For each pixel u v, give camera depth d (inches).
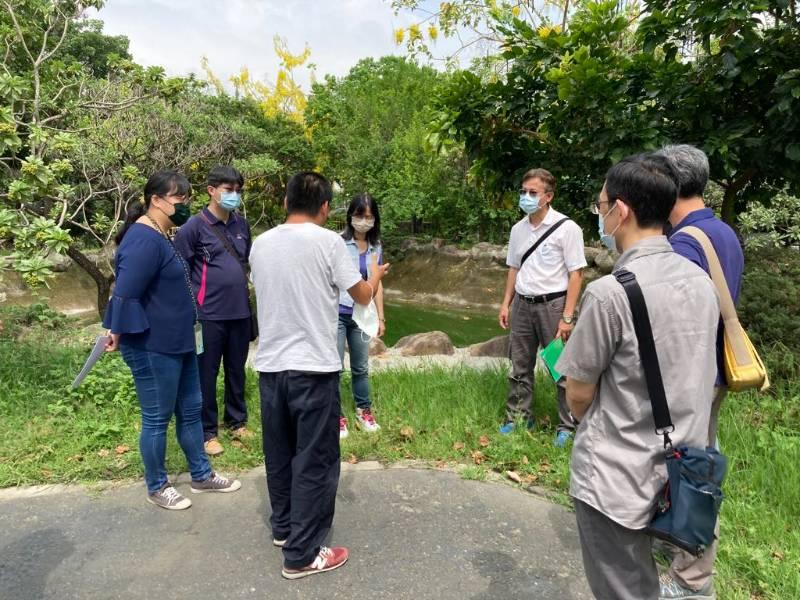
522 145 221.9
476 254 582.9
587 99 180.9
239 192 148.3
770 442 141.7
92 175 287.3
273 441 102.4
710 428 92.3
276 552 107.1
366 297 101.0
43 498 125.9
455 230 643.5
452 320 470.6
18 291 456.1
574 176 215.2
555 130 206.7
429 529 114.7
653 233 68.2
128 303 111.1
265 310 98.0
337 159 695.7
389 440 154.7
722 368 87.2
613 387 66.2
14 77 205.3
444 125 215.0
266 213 556.7
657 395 63.5
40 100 243.3
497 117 210.5
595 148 188.4
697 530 60.1
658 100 183.3
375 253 160.1
